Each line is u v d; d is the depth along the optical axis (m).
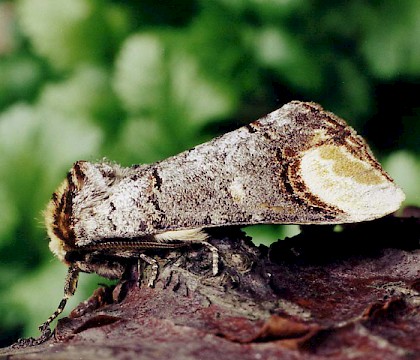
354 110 0.27
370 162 0.14
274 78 0.26
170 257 0.14
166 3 0.28
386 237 0.15
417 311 0.13
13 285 0.26
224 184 0.14
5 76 0.31
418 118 0.28
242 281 0.14
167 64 0.25
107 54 0.27
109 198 0.15
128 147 0.26
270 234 0.24
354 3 0.26
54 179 0.26
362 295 0.14
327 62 0.26
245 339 0.13
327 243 0.15
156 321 0.13
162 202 0.14
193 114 0.25
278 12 0.26
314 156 0.14
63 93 0.26
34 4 0.27
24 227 0.26
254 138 0.15
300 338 0.13
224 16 0.26
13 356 0.13
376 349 0.12
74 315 0.15
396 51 0.27
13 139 0.26
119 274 0.15
